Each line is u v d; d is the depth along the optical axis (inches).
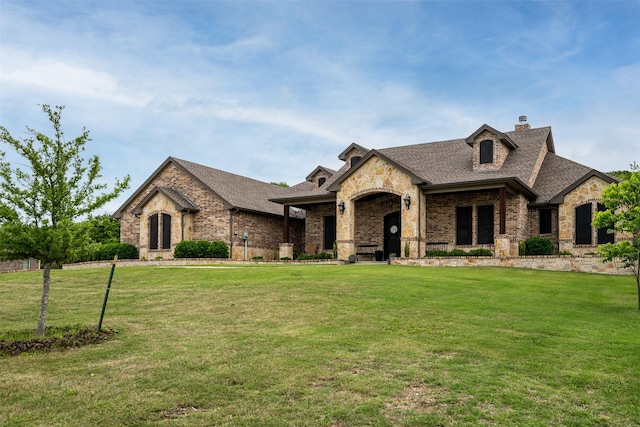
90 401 311.3
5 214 440.5
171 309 561.3
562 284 688.4
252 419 284.8
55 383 340.5
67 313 568.1
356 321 478.6
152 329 476.1
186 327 479.5
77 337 444.5
